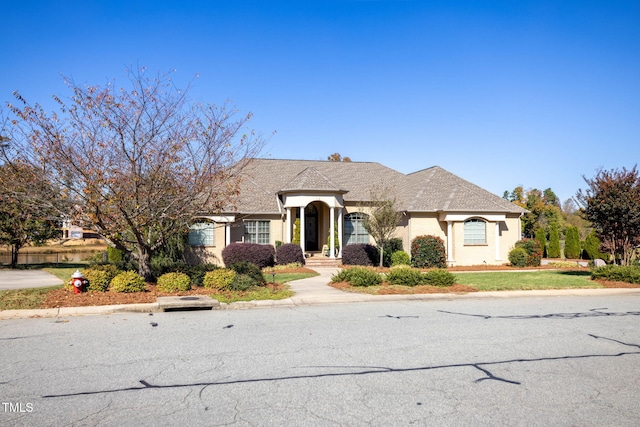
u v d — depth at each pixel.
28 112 12.64
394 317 11.12
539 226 48.81
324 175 31.08
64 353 7.69
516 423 5.05
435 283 16.27
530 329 9.77
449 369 6.95
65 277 19.78
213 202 15.66
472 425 4.98
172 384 6.22
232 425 4.95
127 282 13.41
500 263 27.88
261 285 15.84
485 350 8.05
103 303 12.08
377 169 34.09
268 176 31.56
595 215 18.56
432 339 8.82
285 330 9.56
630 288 16.33
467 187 29.59
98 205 13.31
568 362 7.36
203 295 13.49
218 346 8.20
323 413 5.27
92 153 13.28
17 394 5.83
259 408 5.41
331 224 27.48
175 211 14.43
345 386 6.18
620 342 8.66
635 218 17.48
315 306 12.87
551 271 23.55
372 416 5.20
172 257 23.81
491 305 13.11
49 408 5.38
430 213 27.81
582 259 37.59
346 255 26.50
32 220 24.48
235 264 16.45
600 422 5.09
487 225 27.84
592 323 10.45
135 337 8.86
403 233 28.41
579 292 15.62
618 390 6.11
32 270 24.39
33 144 12.86
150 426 4.91
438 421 5.08
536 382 6.40
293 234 27.59
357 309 12.35
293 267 24.66
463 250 27.55
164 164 13.84
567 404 5.61
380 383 6.31
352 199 29.50
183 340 8.63
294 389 6.05
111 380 6.37
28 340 8.59
